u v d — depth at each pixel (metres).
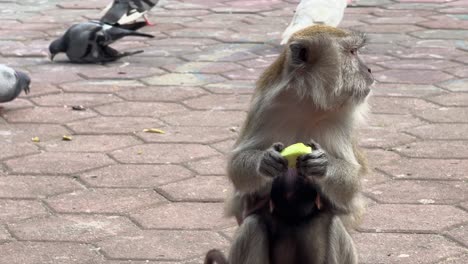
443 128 10.54
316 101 6.14
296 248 6.34
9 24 16.03
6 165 9.43
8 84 11.00
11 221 8.09
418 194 8.66
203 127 10.62
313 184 6.21
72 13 17.00
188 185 8.91
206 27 15.75
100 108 11.36
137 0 14.20
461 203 8.45
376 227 7.97
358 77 6.22
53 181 9.02
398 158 9.61
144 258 7.42
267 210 6.33
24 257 7.42
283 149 5.99
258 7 17.50
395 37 14.83
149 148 9.94
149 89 12.15
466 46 14.21
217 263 6.56
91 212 8.30
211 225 8.05
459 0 17.98
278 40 14.73
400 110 11.18
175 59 13.66
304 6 13.73
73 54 13.48
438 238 7.75
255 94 6.40
